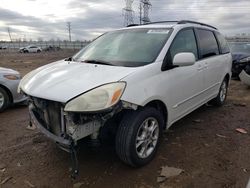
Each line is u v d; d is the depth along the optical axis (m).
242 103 6.54
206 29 5.26
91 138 3.07
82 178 3.22
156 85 3.46
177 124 4.94
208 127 4.81
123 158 3.27
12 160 3.65
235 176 3.23
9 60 25.41
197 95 4.67
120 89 2.97
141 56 3.75
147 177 3.23
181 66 3.86
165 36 4.03
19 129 4.79
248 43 12.17
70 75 3.33
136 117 3.22
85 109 2.77
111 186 3.06
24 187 3.07
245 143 4.14
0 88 5.77
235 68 10.13
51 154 3.81
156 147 3.63
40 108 3.31
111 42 4.36
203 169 3.38
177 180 3.16
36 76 3.63
